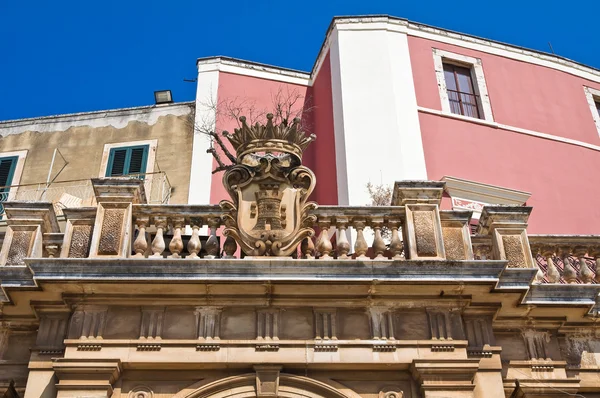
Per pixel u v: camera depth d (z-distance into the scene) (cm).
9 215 1150
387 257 1150
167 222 1134
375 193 1551
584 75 1995
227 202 1135
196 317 1051
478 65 1883
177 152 1814
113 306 1052
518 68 1920
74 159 1839
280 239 1096
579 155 1822
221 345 1023
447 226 1147
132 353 1012
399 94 1730
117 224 1105
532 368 1095
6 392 1032
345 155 1619
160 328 1035
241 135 1216
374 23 1855
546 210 1691
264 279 1031
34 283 1040
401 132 1662
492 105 1820
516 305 1098
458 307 1072
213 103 1834
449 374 1014
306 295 1060
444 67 1867
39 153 1859
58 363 990
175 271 1031
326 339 1034
